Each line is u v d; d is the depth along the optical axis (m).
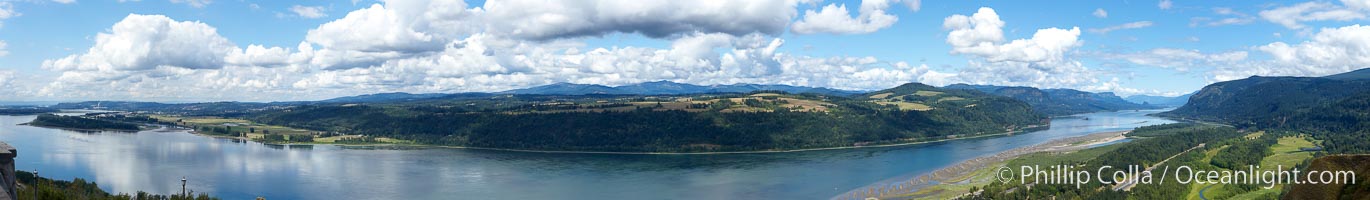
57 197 146.00
